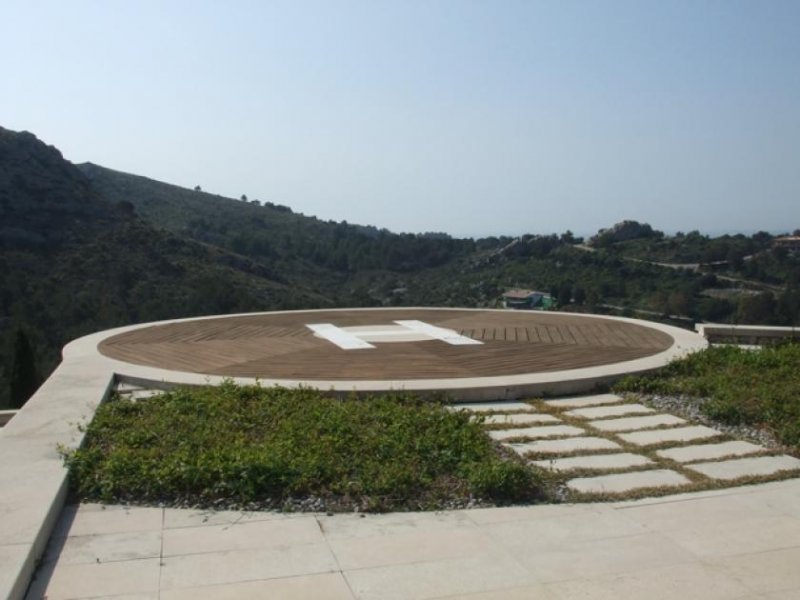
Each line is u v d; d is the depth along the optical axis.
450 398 7.54
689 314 37.12
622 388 8.00
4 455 5.18
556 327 12.66
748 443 6.06
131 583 3.60
